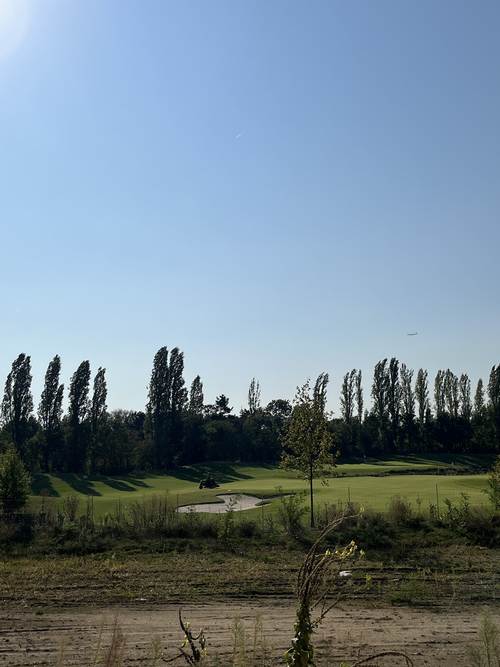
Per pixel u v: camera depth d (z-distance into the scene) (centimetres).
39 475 8062
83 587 1697
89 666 1085
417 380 10612
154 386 9231
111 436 8788
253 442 9825
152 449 9075
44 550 2286
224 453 9731
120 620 1403
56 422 8669
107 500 4572
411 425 10462
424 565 1969
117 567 1945
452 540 2325
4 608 1500
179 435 9256
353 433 10100
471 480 5778
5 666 1104
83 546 2300
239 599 1592
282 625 1363
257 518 2870
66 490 6788
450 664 1137
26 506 3250
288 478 7725
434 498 3938
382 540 2262
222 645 1208
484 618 984
